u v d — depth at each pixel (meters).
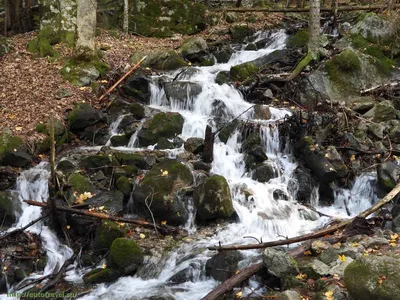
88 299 6.00
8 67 11.75
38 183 8.12
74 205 7.47
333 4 15.34
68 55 12.27
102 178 8.14
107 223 7.04
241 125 9.35
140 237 7.23
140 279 6.45
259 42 14.58
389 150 8.84
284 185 8.36
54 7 13.25
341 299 4.94
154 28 15.36
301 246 6.30
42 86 10.91
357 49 12.16
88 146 9.59
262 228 7.39
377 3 16.38
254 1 18.47
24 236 7.18
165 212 7.52
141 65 12.43
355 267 4.89
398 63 12.12
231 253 6.34
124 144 9.48
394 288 4.48
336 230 6.74
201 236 7.29
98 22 15.05
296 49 12.80
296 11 15.79
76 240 7.29
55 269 6.82
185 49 13.44
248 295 5.54
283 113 9.98
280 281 5.58
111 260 6.52
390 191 7.64
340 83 10.96
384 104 9.96
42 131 9.38
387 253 5.77
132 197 7.81
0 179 8.20
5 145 8.63
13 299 6.10
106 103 10.66
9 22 16.34
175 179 7.80
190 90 10.70
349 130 9.41
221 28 15.45
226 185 7.63
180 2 15.65
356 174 8.49
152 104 11.04
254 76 11.27
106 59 12.44
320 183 8.41
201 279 6.31
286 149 9.20
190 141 8.98
